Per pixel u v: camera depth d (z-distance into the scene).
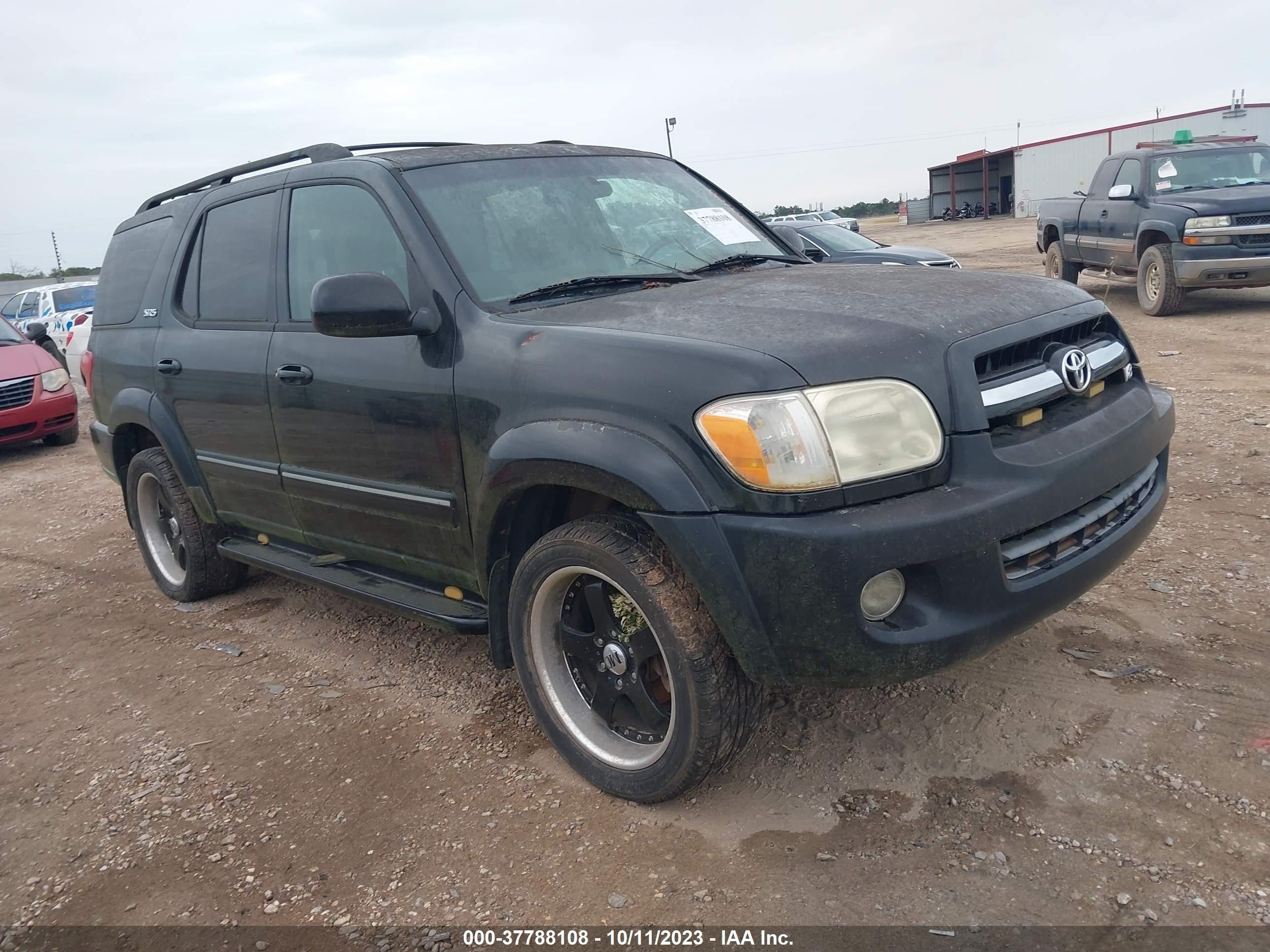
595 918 2.38
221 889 2.64
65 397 10.23
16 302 19.73
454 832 2.79
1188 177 11.20
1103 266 12.49
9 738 3.65
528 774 3.04
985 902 2.28
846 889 2.38
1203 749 2.76
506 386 2.77
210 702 3.79
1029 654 3.39
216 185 4.40
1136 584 3.87
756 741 3.04
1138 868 2.33
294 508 3.85
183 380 4.22
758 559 2.29
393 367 3.14
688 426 2.37
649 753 2.76
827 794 2.75
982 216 57.12
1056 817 2.55
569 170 3.63
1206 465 5.29
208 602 4.95
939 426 2.39
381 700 3.65
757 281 3.14
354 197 3.43
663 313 2.76
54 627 4.81
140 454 4.79
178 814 3.02
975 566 2.34
